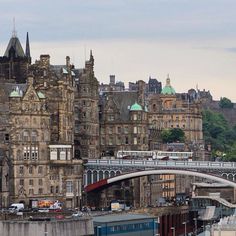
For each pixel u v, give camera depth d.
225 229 190.00
